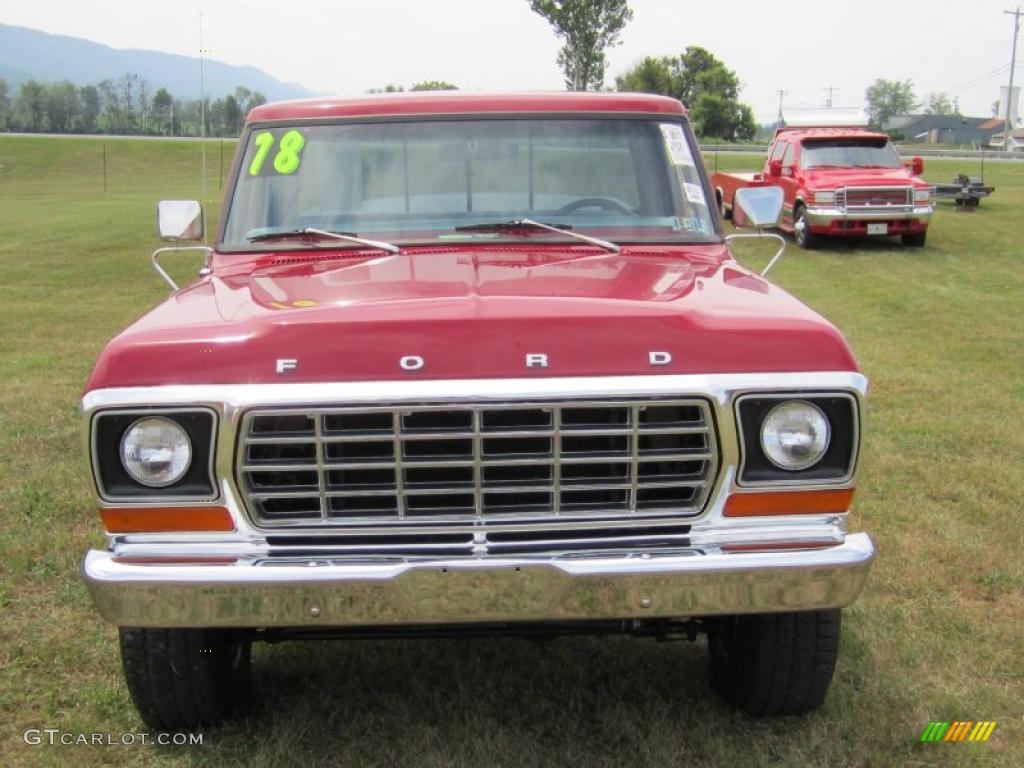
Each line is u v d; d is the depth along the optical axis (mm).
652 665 3996
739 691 3568
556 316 2941
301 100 4395
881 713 3604
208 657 3354
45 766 3344
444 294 3207
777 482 2955
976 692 3750
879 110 124750
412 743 3463
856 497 5809
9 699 3732
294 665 4020
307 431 2891
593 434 2900
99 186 43406
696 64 65812
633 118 4344
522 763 3350
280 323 2939
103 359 2908
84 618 4355
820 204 17234
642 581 2881
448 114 4293
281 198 4203
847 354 2977
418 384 2854
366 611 2875
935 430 7066
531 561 2863
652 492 3004
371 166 4234
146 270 16172
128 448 2877
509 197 4211
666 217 4219
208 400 2842
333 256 3990
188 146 57469
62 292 14133
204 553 2908
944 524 5359
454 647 4148
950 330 10797
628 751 3420
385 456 2914
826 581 2936
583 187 4238
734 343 2939
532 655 4074
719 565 2881
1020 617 4363
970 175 34594
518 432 2885
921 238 17672
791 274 14953
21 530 5250
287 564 2875
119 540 2949
